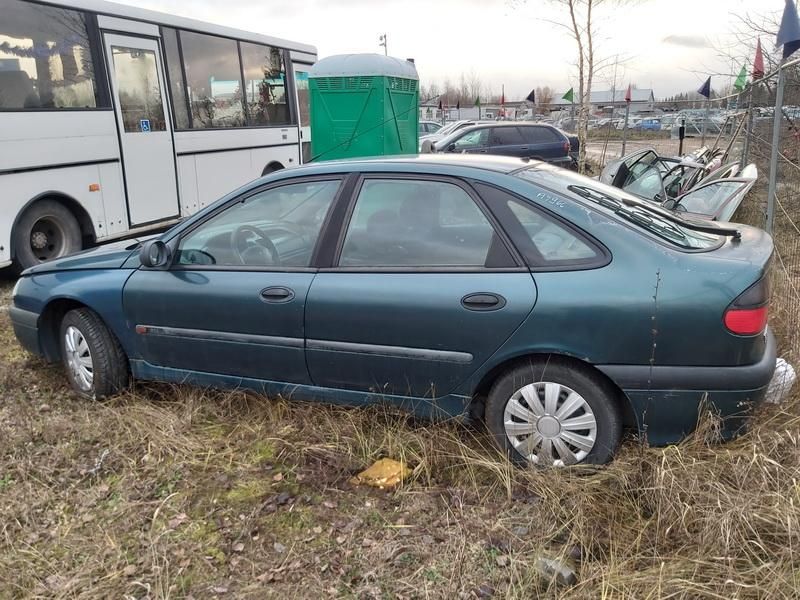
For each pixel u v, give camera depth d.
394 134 9.87
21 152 7.04
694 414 3.11
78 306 4.43
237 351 3.84
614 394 3.23
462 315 3.27
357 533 2.97
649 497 2.96
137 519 3.09
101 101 7.98
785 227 7.32
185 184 9.42
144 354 4.15
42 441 3.84
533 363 3.27
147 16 8.62
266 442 3.72
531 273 3.22
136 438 3.79
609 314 3.07
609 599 2.45
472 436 3.57
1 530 3.02
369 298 3.44
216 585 2.67
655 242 3.17
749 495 2.84
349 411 3.80
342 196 3.67
